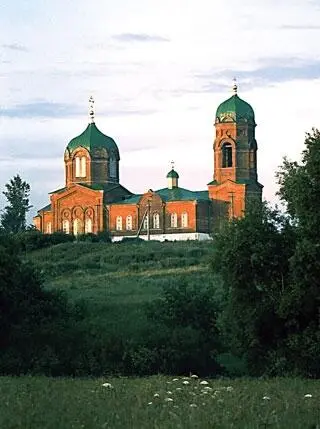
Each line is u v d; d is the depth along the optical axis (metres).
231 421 19.30
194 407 21.44
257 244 44.91
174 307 55.94
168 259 101.50
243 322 45.56
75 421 19.36
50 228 164.62
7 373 47.44
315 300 43.59
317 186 43.81
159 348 50.28
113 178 164.75
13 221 177.50
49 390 27.69
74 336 51.03
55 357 49.06
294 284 43.84
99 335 51.00
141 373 49.53
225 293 47.78
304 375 43.00
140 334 51.31
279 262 45.22
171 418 19.62
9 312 51.41
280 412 21.14
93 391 26.75
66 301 58.62
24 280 54.97
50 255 113.25
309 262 43.00
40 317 53.91
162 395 24.92
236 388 29.09
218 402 22.92
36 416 20.25
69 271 98.12
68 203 163.00
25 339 50.59
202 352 51.03
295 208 44.41
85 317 58.41
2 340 50.59
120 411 21.14
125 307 62.94
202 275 85.69
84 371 49.06
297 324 44.31
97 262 105.12
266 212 46.03
